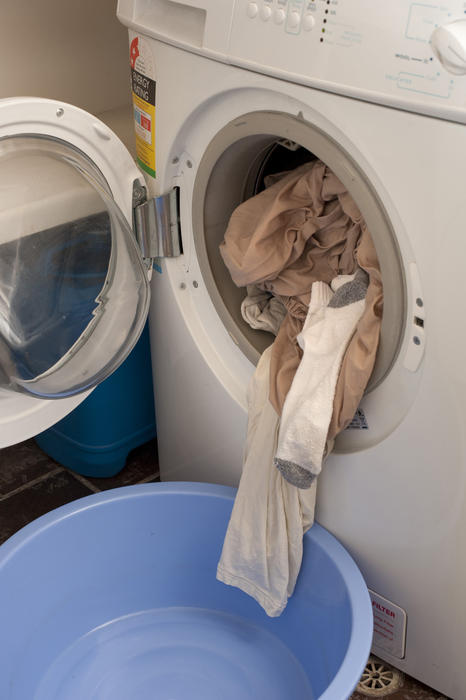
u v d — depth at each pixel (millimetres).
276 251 1163
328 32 928
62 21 1592
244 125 1091
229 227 1196
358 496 1202
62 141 1130
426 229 937
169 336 1380
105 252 1242
